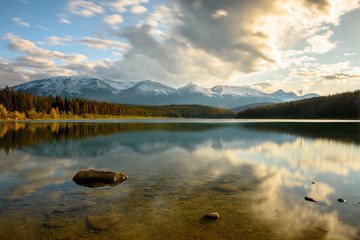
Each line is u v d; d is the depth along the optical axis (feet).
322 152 78.54
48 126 221.05
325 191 37.35
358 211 29.30
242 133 158.71
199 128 218.18
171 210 29.55
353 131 171.22
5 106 382.22
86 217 27.35
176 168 54.60
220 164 59.26
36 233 23.52
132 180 43.96
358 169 53.62
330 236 23.13
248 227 24.95
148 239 22.39
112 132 162.09
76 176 43.75
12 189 38.06
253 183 42.01
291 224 25.72
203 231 24.04
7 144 97.30
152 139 119.03
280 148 88.22
